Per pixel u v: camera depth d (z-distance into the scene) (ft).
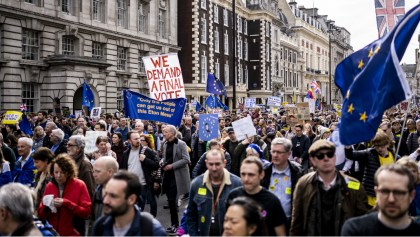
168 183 31.76
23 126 53.36
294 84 274.77
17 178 27.37
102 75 107.65
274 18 222.89
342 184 16.37
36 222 15.29
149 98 37.50
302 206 16.72
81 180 20.85
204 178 19.06
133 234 13.26
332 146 16.30
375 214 12.64
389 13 41.19
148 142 31.91
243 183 16.49
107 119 65.98
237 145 34.40
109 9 117.19
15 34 91.76
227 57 184.24
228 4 185.57
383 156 24.02
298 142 38.29
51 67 98.12
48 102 98.02
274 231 16.15
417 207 21.72
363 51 21.07
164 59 39.78
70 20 103.91
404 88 17.47
